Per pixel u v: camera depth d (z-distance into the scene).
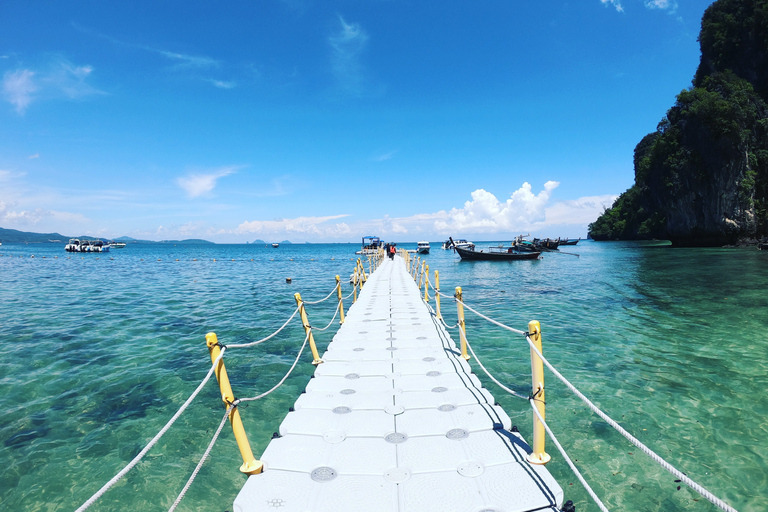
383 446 4.40
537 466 3.93
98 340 12.18
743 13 65.38
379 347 8.45
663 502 4.75
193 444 6.18
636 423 6.58
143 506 4.85
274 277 34.16
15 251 104.44
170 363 9.98
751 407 7.06
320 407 5.47
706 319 13.77
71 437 6.41
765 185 58.22
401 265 32.81
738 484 5.03
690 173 62.59
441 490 3.62
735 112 56.12
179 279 32.00
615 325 13.34
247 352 10.86
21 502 4.92
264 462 4.12
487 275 31.73
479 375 8.91
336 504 3.47
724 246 61.69
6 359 10.27
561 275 30.52
